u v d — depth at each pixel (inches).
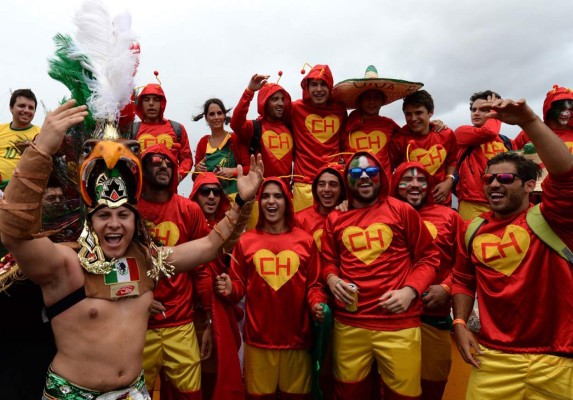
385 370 155.3
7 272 103.3
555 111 230.7
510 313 127.4
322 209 200.1
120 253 101.0
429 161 222.2
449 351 181.6
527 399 125.5
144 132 247.3
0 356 108.1
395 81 216.5
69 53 105.6
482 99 241.8
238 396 162.2
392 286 157.2
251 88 219.1
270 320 164.9
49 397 94.7
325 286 171.0
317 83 225.6
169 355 159.3
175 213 168.4
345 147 232.4
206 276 173.0
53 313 95.5
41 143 84.6
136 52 112.7
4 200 83.9
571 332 122.0
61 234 109.9
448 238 187.0
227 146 257.3
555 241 123.3
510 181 130.4
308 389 168.1
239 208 117.3
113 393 96.9
